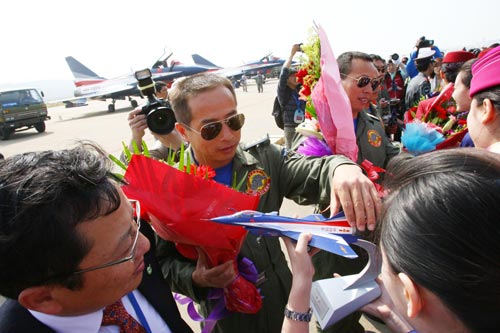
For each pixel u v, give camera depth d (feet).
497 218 1.80
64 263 2.33
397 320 2.96
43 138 45.14
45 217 2.20
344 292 3.12
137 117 6.51
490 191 1.88
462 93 6.95
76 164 2.40
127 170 3.61
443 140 6.80
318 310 3.15
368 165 5.95
